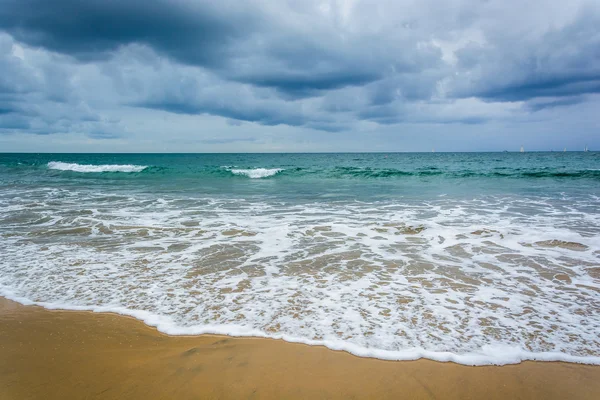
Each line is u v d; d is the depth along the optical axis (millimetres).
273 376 2658
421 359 2881
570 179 19656
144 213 9352
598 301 3943
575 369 2779
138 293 4121
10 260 5332
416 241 6535
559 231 7121
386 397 2463
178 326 3375
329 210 9906
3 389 2506
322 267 5078
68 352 2971
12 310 3717
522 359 2891
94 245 6230
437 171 24703
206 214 9242
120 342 3115
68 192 14047
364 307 3768
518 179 20031
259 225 7855
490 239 6629
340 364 2809
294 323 3422
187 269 4957
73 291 4180
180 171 26500
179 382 2584
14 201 11422
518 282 4520
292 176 23391
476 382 2627
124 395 2447
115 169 29062
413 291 4207
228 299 3957
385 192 14281
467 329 3324
